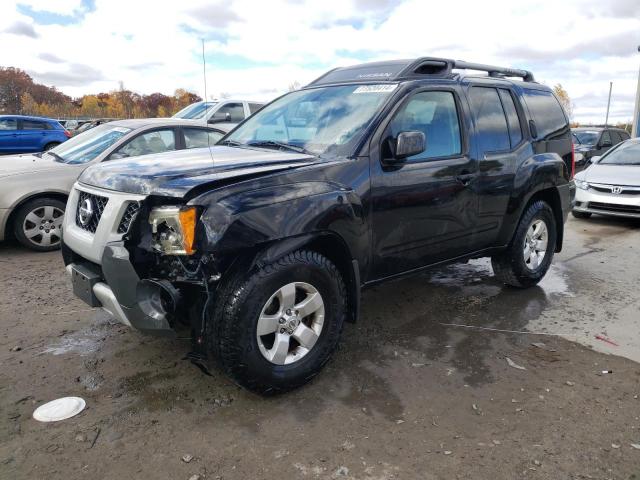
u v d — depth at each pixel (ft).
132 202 9.45
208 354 9.64
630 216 27.17
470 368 11.48
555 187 16.49
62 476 7.91
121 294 9.27
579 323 14.14
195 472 8.04
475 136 13.78
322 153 11.47
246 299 9.27
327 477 7.95
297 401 10.05
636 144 31.50
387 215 11.57
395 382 10.82
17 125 55.67
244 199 9.24
